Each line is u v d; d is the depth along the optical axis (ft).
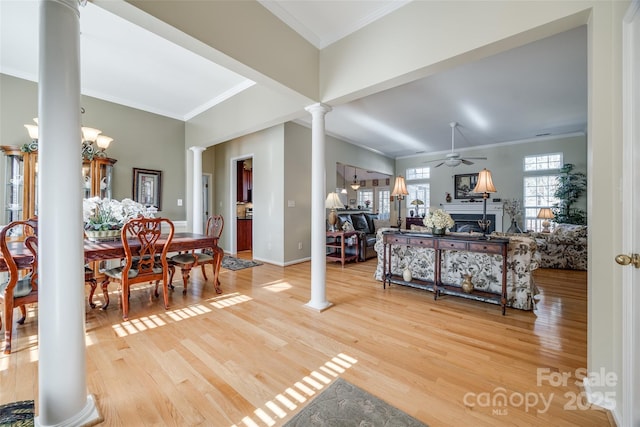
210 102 14.24
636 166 4.02
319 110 9.54
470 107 14.67
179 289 11.51
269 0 7.50
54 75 4.16
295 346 6.86
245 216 23.39
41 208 4.16
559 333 7.61
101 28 8.30
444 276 11.00
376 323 8.26
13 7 7.48
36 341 6.97
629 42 4.19
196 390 5.20
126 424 4.39
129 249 8.37
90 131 10.14
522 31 5.64
